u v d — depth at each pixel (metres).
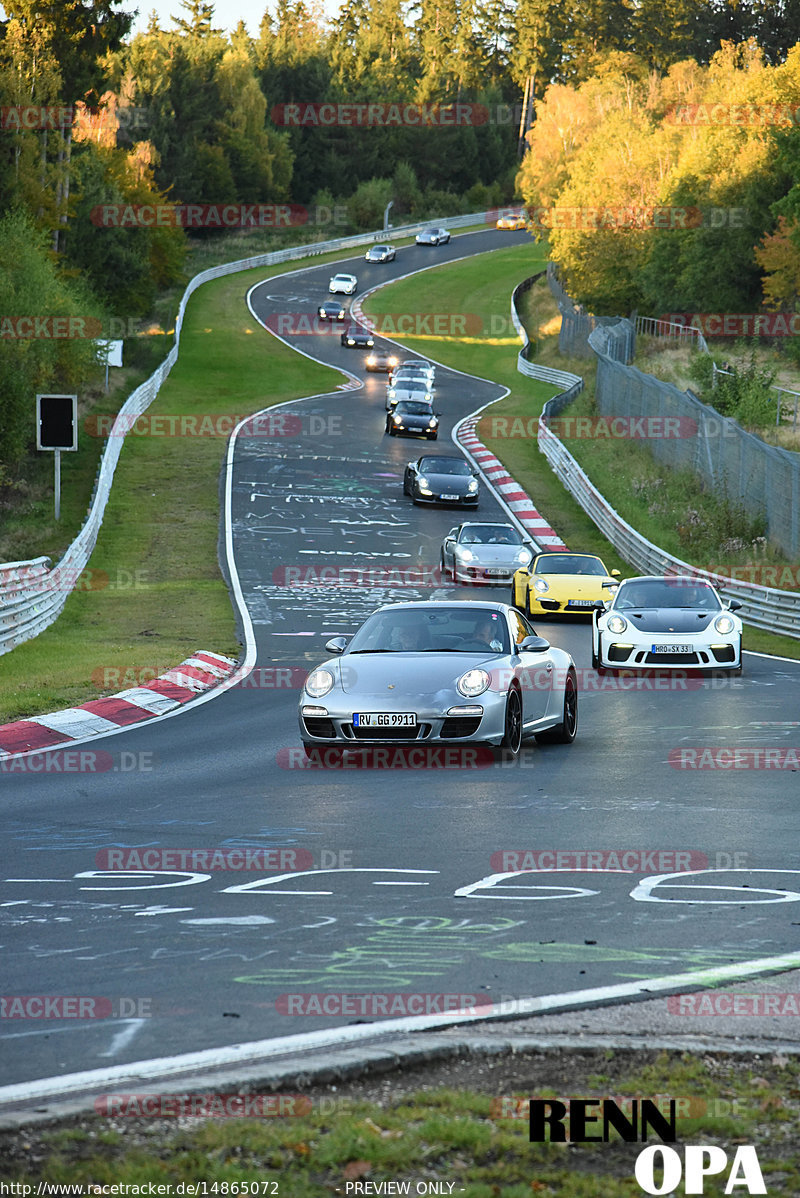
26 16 123.69
